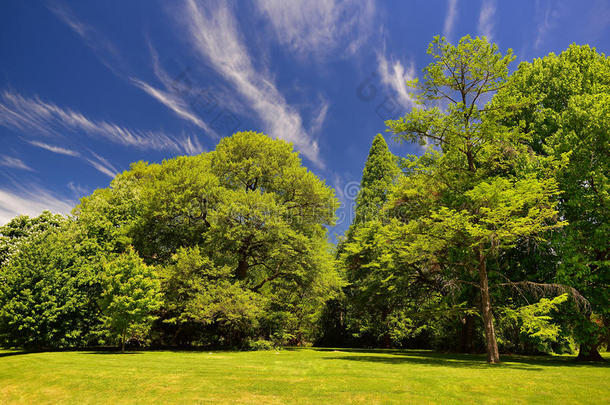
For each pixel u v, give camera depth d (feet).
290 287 97.04
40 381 34.65
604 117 53.47
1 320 65.10
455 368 42.50
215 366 41.88
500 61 57.06
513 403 25.02
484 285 53.72
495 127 54.44
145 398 28.25
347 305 114.01
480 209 48.80
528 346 82.12
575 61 72.38
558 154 56.85
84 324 74.18
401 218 81.71
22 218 101.40
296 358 55.88
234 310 74.54
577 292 49.55
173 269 77.97
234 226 80.53
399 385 30.58
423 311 61.21
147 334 77.92
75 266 76.18
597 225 55.83
